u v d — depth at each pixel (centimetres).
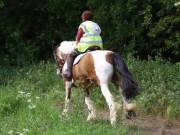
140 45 2147
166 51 2122
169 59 2023
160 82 1647
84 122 1230
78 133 1120
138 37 2136
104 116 1413
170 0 1970
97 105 1554
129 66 1830
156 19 2105
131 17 2141
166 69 1786
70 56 1308
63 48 1405
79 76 1279
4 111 1326
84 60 1250
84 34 1295
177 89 1561
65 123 1203
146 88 1611
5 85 1831
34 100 1446
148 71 1778
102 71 1201
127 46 2136
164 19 2006
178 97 1481
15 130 1152
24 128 1161
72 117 1273
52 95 1681
